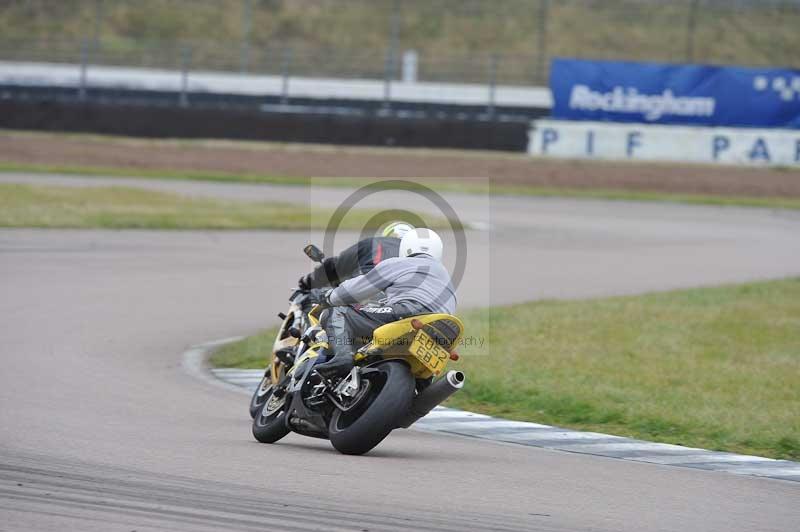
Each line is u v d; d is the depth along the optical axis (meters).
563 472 24.91
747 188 113.50
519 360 39.28
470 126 124.50
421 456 25.94
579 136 125.44
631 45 185.12
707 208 102.06
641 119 125.88
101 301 49.34
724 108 125.69
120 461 23.34
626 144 125.56
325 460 24.64
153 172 105.00
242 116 124.88
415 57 162.88
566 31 188.62
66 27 183.62
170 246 67.38
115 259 61.22
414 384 25.14
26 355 37.50
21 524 18.23
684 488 23.86
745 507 22.33
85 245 65.38
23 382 32.88
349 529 18.84
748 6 195.00
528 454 27.09
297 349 26.86
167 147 121.88
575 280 62.59
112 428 27.12
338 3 197.12
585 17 192.62
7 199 78.50
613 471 25.39
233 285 55.69
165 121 125.56
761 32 189.88
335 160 116.94
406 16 193.38
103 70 144.12
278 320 47.94
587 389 34.91
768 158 125.50
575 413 32.34
